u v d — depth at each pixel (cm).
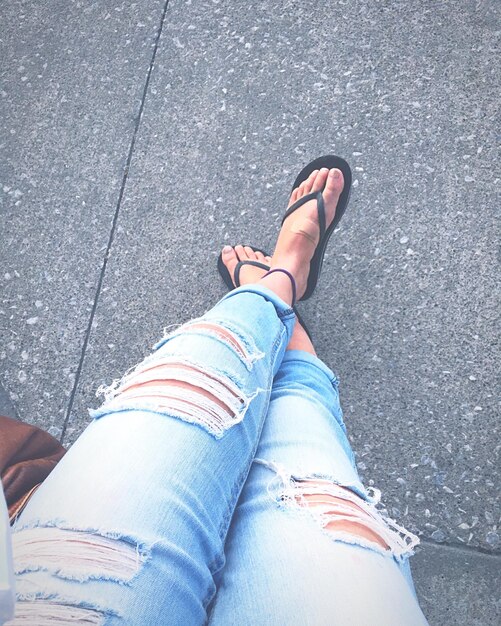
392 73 91
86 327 88
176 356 48
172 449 41
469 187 87
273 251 88
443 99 90
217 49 95
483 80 90
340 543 40
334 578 38
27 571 34
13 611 26
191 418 43
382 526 44
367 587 38
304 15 94
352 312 85
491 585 76
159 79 95
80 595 33
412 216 87
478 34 91
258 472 48
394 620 36
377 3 94
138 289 88
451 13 92
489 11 92
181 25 96
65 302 89
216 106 93
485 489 78
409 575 45
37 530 36
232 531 44
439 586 76
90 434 43
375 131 90
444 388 82
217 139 92
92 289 89
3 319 89
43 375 87
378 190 88
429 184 88
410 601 39
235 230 89
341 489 45
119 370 86
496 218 86
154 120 93
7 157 95
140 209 91
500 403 81
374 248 86
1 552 26
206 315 56
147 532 36
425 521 78
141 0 98
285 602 37
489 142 88
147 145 93
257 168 90
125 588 34
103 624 32
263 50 94
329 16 94
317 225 81
